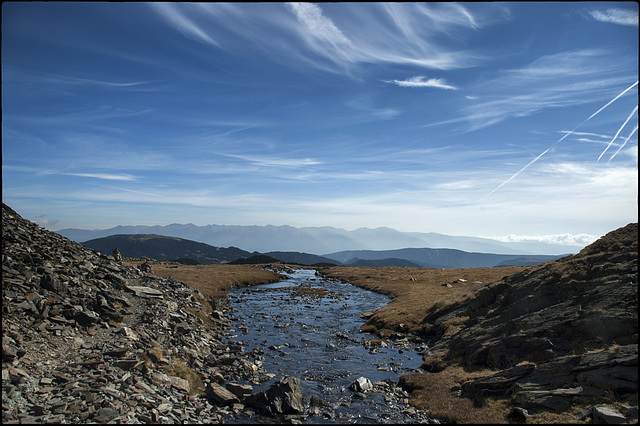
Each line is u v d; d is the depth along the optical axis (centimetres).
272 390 2230
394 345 3697
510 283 3769
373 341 3769
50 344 2114
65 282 2855
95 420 1581
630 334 2036
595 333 2192
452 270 10219
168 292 4241
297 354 3322
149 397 1936
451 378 2573
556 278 3038
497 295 3734
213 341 3469
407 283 8288
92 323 2564
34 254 2930
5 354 1792
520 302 3086
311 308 5900
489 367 2592
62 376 1845
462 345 3062
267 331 4178
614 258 2808
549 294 2928
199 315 4184
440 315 4222
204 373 2616
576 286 2750
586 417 1691
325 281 10838
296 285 9506
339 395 2411
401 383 2650
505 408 2011
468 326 3497
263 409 2109
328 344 3681
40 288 2580
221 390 2288
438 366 2891
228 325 4359
